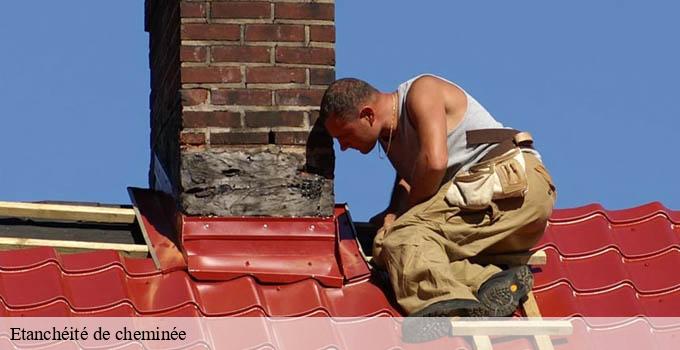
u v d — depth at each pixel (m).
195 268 22.19
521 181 22.31
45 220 24.03
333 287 22.45
